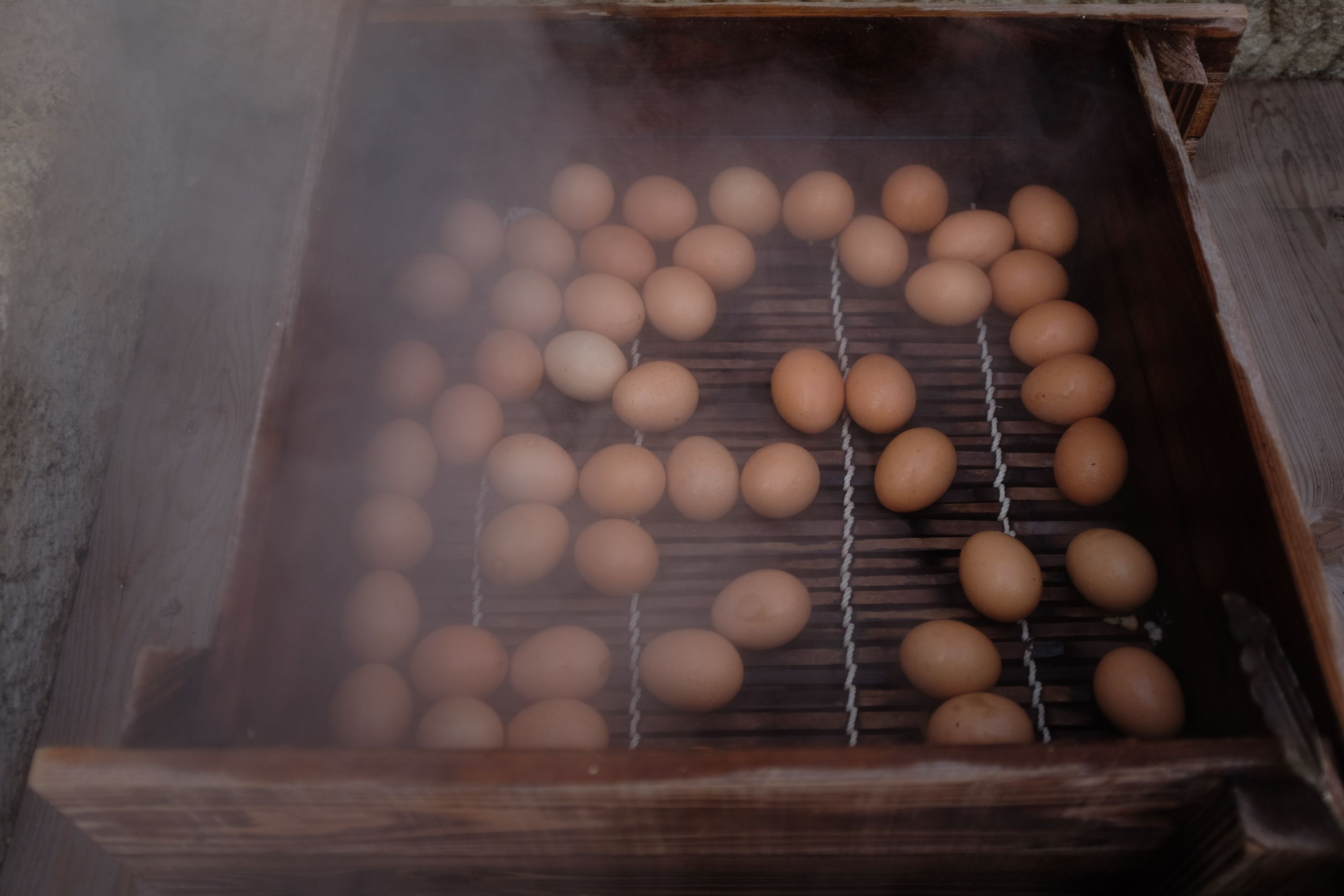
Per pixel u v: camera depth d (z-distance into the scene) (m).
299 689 0.84
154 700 0.74
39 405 0.95
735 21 0.97
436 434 0.95
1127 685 0.85
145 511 1.02
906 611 0.92
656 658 0.87
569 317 0.99
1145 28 0.95
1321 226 1.13
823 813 0.75
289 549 0.83
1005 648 0.91
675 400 0.95
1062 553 0.94
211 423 1.05
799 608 0.89
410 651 0.89
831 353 1.01
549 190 1.06
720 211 1.03
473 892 0.83
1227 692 0.83
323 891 0.81
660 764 0.72
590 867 0.80
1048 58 0.98
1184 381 0.88
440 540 0.94
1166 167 0.89
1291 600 0.77
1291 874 0.73
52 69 0.98
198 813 0.74
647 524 0.95
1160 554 0.91
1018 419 0.98
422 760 0.72
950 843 0.78
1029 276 0.99
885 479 0.93
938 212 1.02
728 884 0.83
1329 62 1.18
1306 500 1.01
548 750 0.73
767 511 0.93
